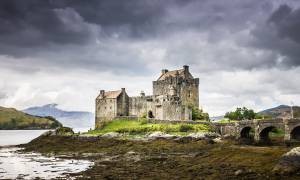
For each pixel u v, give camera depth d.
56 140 109.75
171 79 131.75
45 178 53.22
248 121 96.50
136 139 97.25
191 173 49.78
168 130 103.56
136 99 136.25
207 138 93.81
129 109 138.50
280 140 92.19
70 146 100.75
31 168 64.94
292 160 44.47
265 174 44.25
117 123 127.38
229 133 101.75
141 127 107.25
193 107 135.25
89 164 68.88
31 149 102.38
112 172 55.47
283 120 87.88
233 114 135.38
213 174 47.31
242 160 53.06
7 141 161.25
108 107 138.38
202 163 56.06
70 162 72.88
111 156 79.75
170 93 129.25
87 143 101.25
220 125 104.56
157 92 135.88
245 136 101.75
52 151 95.62
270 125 90.75
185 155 72.44
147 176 50.25
